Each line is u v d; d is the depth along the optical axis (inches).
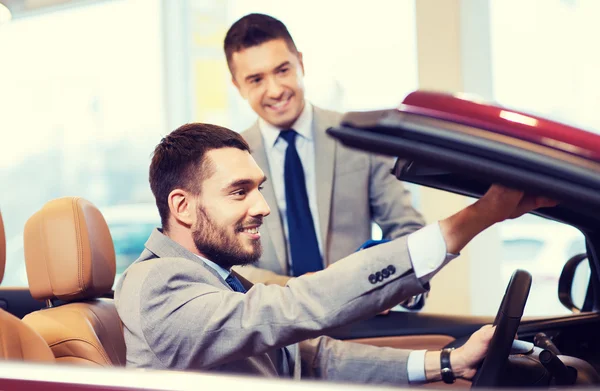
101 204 250.2
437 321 83.1
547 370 49.5
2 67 244.2
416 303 84.1
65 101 246.1
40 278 70.5
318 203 95.3
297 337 47.8
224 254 57.2
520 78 170.2
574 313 72.7
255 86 93.6
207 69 213.6
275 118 94.0
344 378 63.4
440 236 43.0
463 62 142.4
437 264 43.1
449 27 141.7
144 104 241.4
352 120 36.7
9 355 51.5
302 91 95.6
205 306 51.9
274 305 48.3
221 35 212.5
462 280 139.7
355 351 64.4
